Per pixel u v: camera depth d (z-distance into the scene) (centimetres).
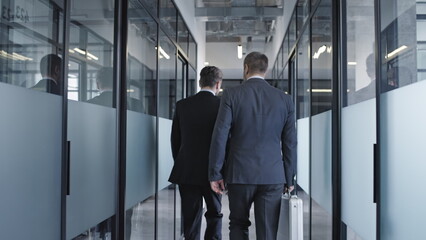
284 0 649
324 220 318
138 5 314
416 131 157
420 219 154
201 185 300
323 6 330
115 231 270
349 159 260
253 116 239
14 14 156
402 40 178
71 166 203
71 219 204
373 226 209
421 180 152
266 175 235
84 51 222
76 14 212
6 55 150
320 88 338
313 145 365
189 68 638
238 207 243
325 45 324
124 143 279
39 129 171
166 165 408
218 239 313
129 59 291
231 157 241
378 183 202
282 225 255
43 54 177
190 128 301
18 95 155
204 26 891
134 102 304
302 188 432
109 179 259
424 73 156
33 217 167
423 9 160
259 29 927
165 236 410
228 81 1353
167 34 430
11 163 150
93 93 236
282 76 685
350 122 259
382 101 199
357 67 253
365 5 236
